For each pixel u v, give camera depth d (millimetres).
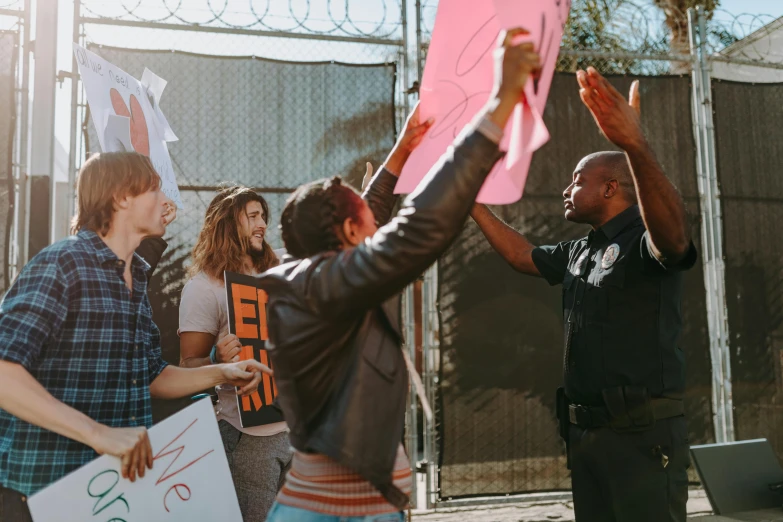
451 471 4297
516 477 4363
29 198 3867
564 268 2605
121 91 2920
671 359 2234
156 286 4008
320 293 1237
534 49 1133
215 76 4215
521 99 1135
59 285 1767
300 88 4312
